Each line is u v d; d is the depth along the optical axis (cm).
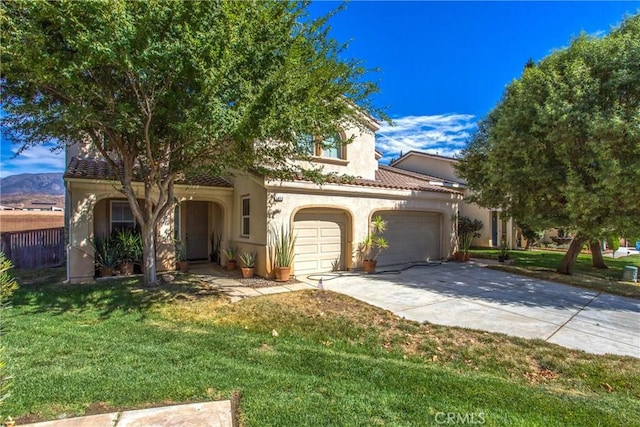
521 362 539
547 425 357
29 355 479
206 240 1579
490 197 1488
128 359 477
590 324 722
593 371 508
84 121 689
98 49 566
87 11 584
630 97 1077
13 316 697
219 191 1376
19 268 1358
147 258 987
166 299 854
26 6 577
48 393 370
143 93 694
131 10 617
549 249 2420
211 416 344
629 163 1009
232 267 1308
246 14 723
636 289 1082
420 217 1611
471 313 784
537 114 1152
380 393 412
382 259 1455
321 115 874
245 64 711
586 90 1079
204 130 678
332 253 1307
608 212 1091
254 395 388
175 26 622
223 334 625
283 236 1148
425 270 1366
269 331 657
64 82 632
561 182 1147
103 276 1134
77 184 1082
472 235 1916
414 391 422
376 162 1817
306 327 680
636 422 370
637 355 570
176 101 714
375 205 1410
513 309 823
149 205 980
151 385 399
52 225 2527
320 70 877
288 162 1258
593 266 1630
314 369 478
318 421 342
